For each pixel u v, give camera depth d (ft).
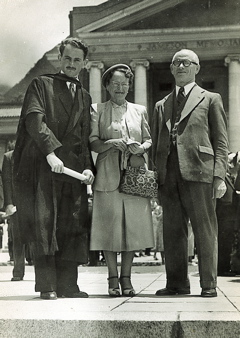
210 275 18.92
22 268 29.96
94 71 133.49
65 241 18.97
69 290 19.02
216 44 131.75
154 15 131.95
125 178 19.07
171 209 19.72
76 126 19.16
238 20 129.90
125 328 13.76
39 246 18.12
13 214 29.71
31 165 18.65
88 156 19.35
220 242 32.09
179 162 19.04
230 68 131.75
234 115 129.70
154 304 16.42
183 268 19.90
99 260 52.70
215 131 19.27
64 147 18.92
